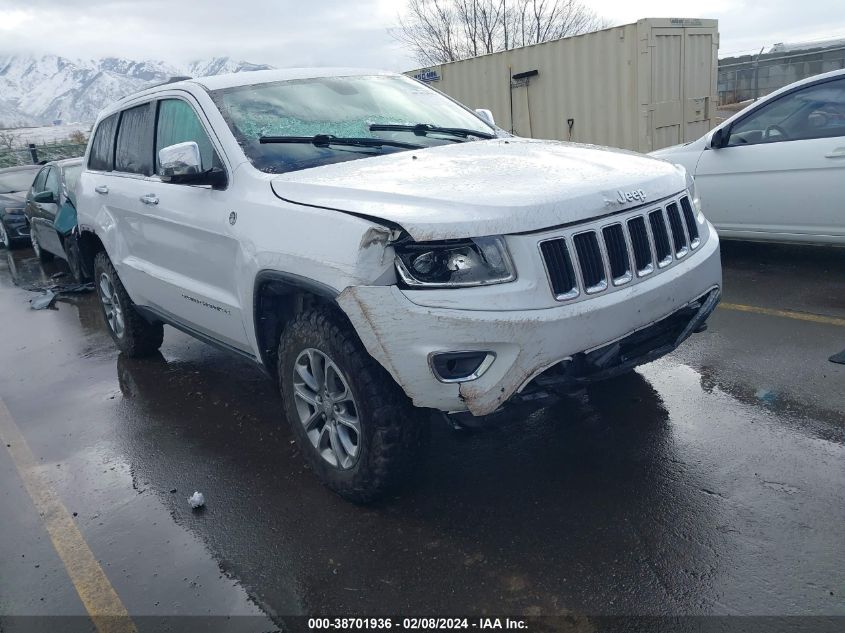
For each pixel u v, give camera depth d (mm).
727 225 6645
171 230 4277
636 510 3133
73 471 4109
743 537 2879
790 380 4188
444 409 2859
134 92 5336
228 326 3938
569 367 2936
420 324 2740
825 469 3271
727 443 3586
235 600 2861
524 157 3568
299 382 3406
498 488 3418
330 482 3365
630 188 3135
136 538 3371
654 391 4250
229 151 3768
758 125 6375
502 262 2779
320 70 4633
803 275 6234
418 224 2744
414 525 3201
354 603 2766
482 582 2799
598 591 2684
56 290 9086
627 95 10648
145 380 5441
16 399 5375
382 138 4020
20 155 25391
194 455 4137
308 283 3043
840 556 2711
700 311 3471
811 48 27797
